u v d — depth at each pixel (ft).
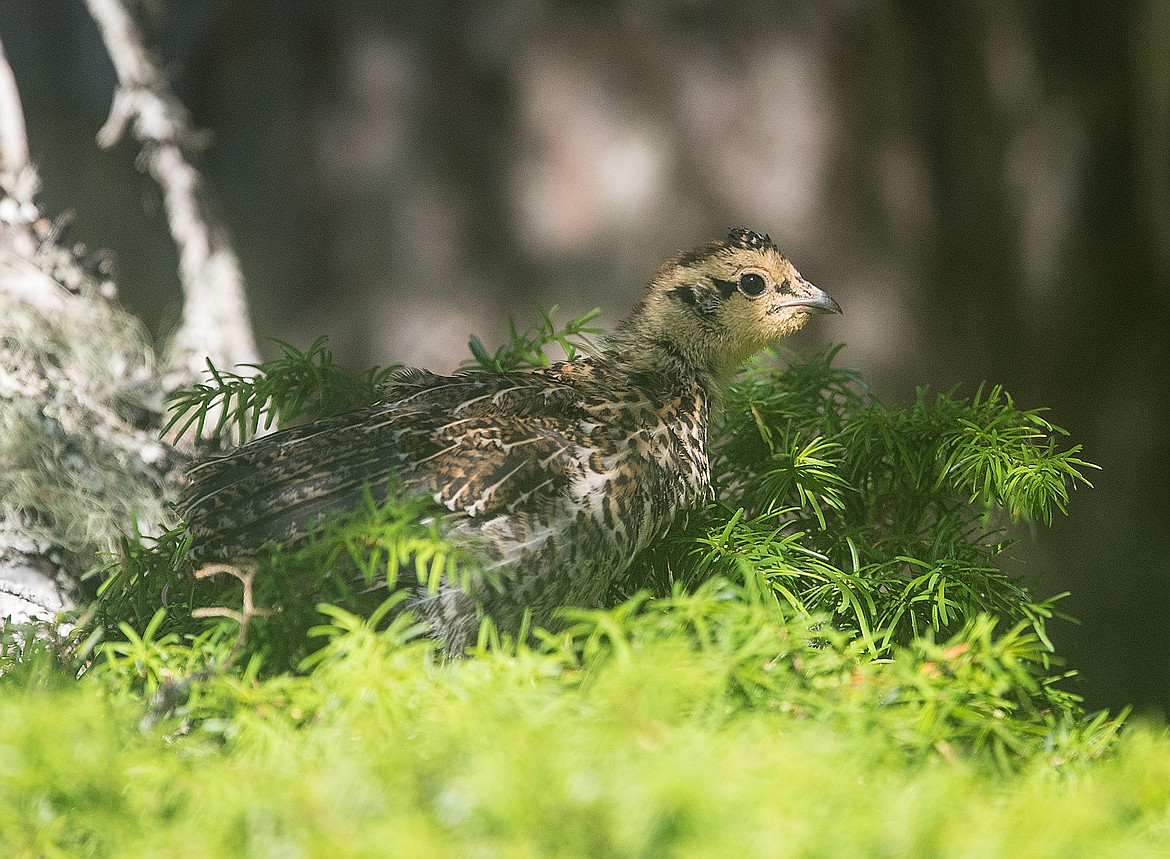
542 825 12.10
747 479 27.17
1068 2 61.11
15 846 12.85
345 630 18.84
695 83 55.47
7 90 35.24
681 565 24.21
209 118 56.85
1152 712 17.56
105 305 34.37
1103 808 13.14
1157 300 63.87
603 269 55.57
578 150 55.67
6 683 17.08
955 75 58.90
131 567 22.88
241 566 21.88
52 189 54.60
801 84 55.77
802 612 20.42
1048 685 20.75
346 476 22.57
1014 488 23.98
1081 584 60.64
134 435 31.14
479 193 56.29
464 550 19.48
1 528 27.50
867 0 56.80
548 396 24.63
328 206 56.80
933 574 22.61
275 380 26.40
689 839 11.87
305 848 12.07
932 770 14.07
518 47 55.72
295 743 14.40
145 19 49.32
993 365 60.49
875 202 57.11
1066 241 61.77
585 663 16.83
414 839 11.85
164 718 15.48
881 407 26.76
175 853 12.43
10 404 29.58
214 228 40.14
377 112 56.44
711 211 55.62
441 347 56.08
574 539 23.18
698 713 14.25
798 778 12.72
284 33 56.59
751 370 28.53
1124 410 62.69
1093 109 61.46
